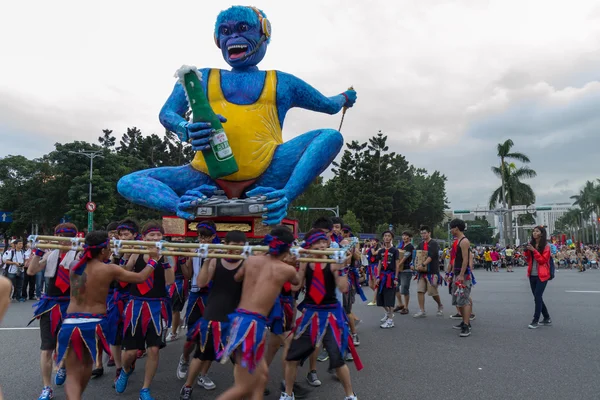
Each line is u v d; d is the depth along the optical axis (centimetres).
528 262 775
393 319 878
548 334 706
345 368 407
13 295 1189
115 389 477
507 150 4322
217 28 660
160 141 5112
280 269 359
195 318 500
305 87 677
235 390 340
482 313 923
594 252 3144
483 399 429
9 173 4581
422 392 452
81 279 381
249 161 601
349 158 4844
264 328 351
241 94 629
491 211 4047
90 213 3272
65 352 370
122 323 503
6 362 570
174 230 583
